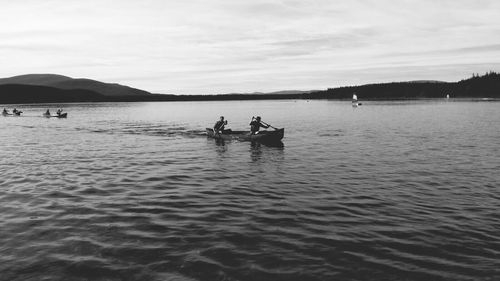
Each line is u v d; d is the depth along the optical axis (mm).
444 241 9391
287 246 9203
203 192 14531
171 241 9555
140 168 19766
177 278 7680
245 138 31422
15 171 18797
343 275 7754
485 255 8562
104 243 9422
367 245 9219
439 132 37438
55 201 13164
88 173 18344
